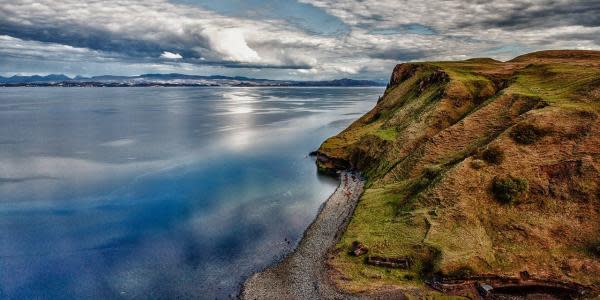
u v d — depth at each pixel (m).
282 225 54.59
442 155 61.44
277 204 62.84
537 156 48.88
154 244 49.22
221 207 61.62
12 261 44.72
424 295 36.12
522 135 51.41
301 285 39.56
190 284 40.41
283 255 46.00
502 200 45.66
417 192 52.47
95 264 44.34
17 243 49.16
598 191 44.25
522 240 41.56
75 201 64.06
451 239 41.81
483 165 49.44
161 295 38.56
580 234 41.44
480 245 40.88
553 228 42.38
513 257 39.72
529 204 45.09
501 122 62.50
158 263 44.59
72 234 51.94
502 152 50.12
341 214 57.19
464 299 35.47
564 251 40.06
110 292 39.09
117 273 42.50
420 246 41.72
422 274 39.06
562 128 50.81
